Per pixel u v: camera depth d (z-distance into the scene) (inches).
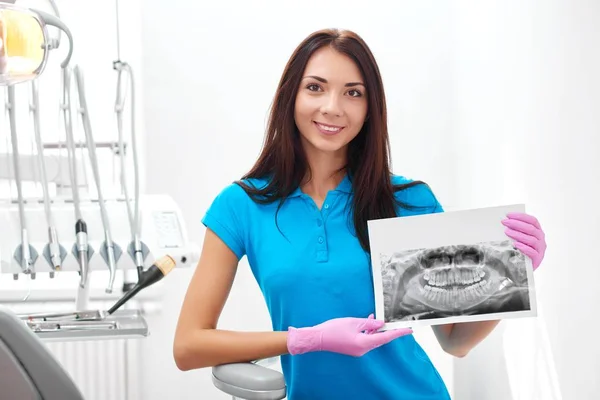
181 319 67.2
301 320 66.2
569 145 83.0
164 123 125.5
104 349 124.5
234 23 126.0
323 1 126.6
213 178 126.3
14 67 65.7
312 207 68.5
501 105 105.2
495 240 63.1
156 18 125.1
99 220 99.6
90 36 125.1
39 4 86.7
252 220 69.1
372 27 127.2
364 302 66.3
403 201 71.4
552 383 89.0
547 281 90.5
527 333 96.8
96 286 124.0
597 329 76.8
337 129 66.2
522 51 97.0
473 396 119.5
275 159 69.9
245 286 126.8
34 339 50.7
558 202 86.4
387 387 66.9
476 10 115.6
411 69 127.5
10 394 51.7
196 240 126.2
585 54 79.0
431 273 63.6
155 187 125.6
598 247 76.1
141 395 126.0
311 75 66.0
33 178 102.1
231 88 126.2
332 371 66.5
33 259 94.7
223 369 62.4
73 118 122.0
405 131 128.0
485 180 112.7
